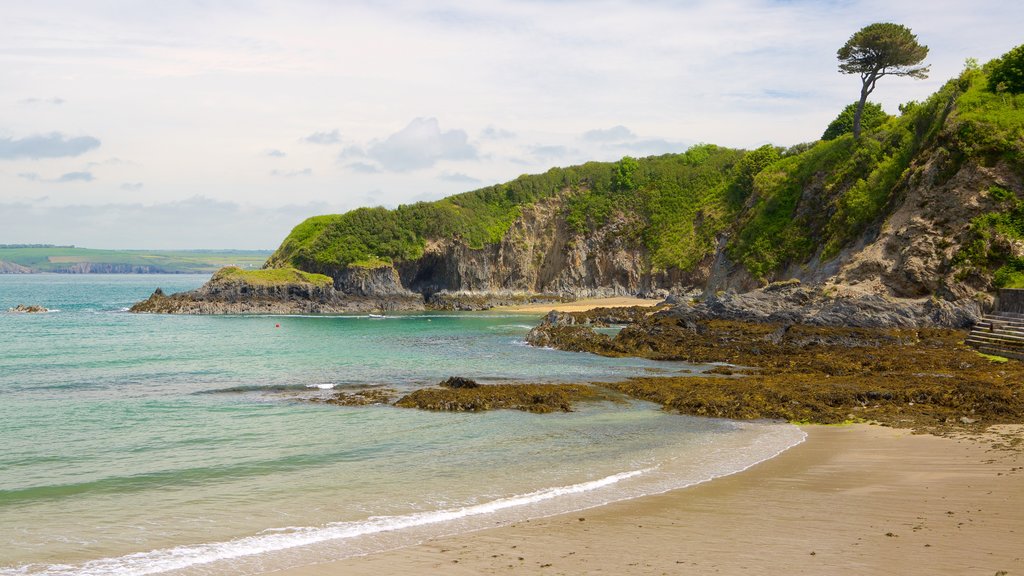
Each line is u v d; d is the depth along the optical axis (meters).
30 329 79.25
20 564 13.19
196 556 13.48
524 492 17.84
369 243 133.62
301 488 18.62
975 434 23.61
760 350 50.66
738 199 138.75
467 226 143.50
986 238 59.72
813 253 87.94
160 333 75.44
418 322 93.88
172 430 26.95
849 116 113.12
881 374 38.84
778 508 15.55
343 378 41.69
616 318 87.12
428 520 15.50
